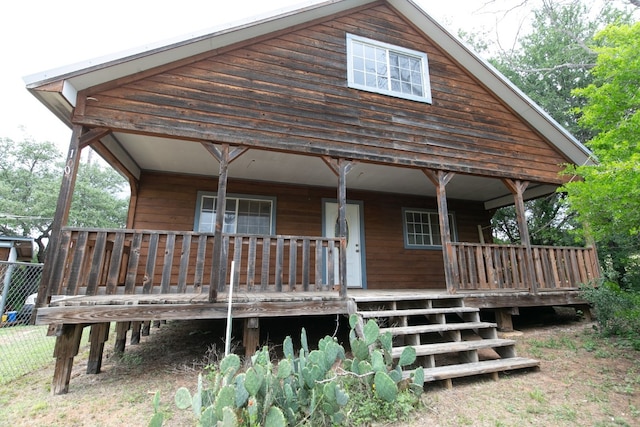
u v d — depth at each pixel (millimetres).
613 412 3082
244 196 7289
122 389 3725
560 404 3230
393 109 6137
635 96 4656
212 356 4727
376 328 3340
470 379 3834
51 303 3672
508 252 6930
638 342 4707
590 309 6562
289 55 5559
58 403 3373
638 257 9445
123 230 4160
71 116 4344
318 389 2676
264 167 6629
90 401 3416
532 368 4082
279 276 4652
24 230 17953
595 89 5000
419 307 5258
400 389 3219
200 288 4258
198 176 7031
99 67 4133
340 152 5500
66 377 3652
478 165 6613
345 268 4879
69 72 3969
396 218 8594
